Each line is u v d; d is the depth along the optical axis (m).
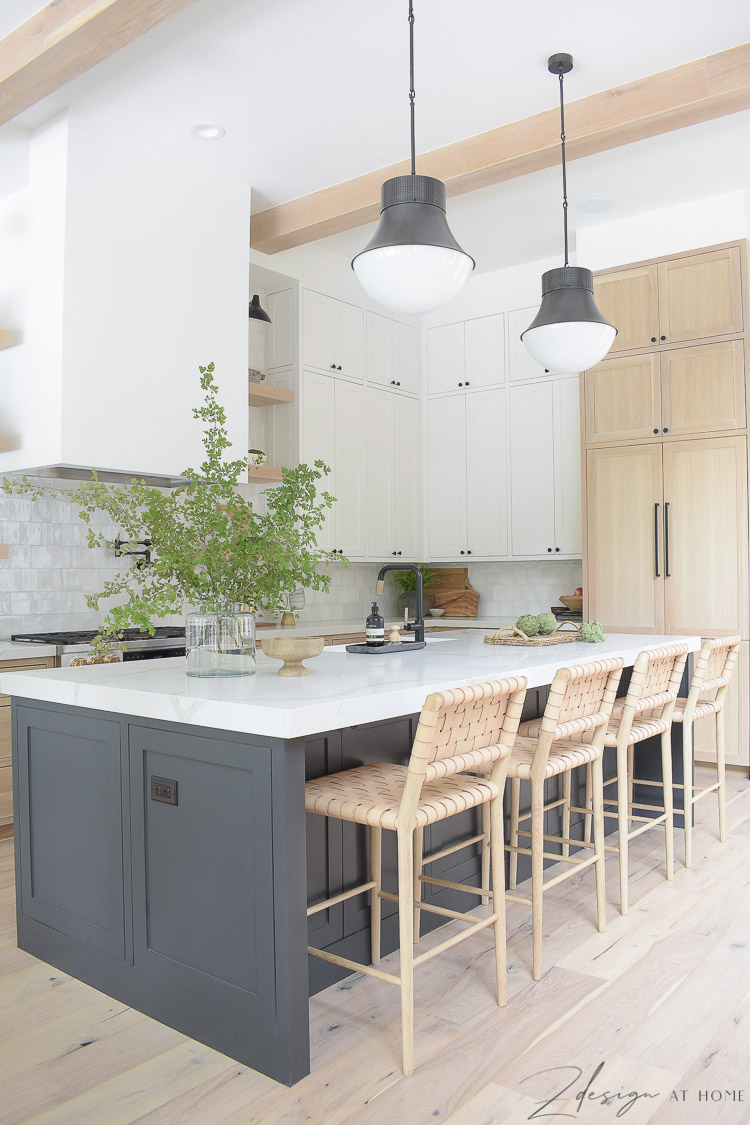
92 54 3.02
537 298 5.92
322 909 2.33
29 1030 2.17
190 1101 1.85
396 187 2.62
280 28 3.16
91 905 2.42
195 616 2.46
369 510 5.94
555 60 3.40
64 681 2.46
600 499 5.17
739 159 4.36
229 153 4.18
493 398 6.14
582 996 2.30
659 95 3.53
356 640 5.38
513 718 2.26
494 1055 2.01
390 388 6.16
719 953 2.56
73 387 3.76
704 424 4.84
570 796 3.58
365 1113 1.79
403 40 3.25
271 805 1.93
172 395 4.16
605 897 2.88
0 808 3.73
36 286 3.86
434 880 2.51
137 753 2.26
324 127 3.92
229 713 1.97
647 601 5.00
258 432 5.54
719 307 4.80
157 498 2.52
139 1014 2.26
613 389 5.14
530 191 4.71
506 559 6.07
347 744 2.55
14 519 4.29
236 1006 2.01
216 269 4.37
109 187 3.89
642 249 5.06
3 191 4.02
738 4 3.10
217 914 2.06
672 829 3.53
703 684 3.47
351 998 2.32
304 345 5.43
